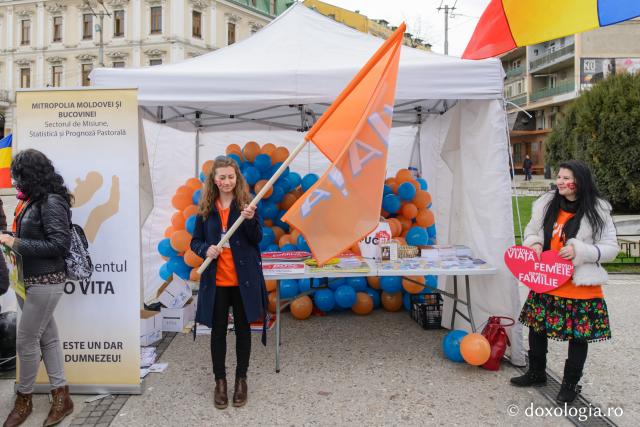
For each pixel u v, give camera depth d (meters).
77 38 41.56
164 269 6.20
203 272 3.50
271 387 3.81
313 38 5.12
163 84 4.20
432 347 4.68
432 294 5.58
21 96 3.62
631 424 3.20
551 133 18.34
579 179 3.32
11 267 3.18
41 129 3.62
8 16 43.41
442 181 6.62
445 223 6.58
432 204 7.20
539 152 40.00
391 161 8.53
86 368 3.68
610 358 4.34
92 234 3.63
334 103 3.56
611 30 32.94
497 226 4.27
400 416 3.33
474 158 4.57
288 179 6.04
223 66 4.49
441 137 6.56
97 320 3.66
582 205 3.32
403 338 4.95
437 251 4.61
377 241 4.66
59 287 3.18
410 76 4.19
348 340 4.90
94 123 3.62
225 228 3.48
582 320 3.28
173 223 5.99
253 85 4.19
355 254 4.99
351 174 3.50
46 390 3.68
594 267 3.25
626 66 32.91
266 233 5.64
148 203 5.20
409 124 7.62
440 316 5.26
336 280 5.75
